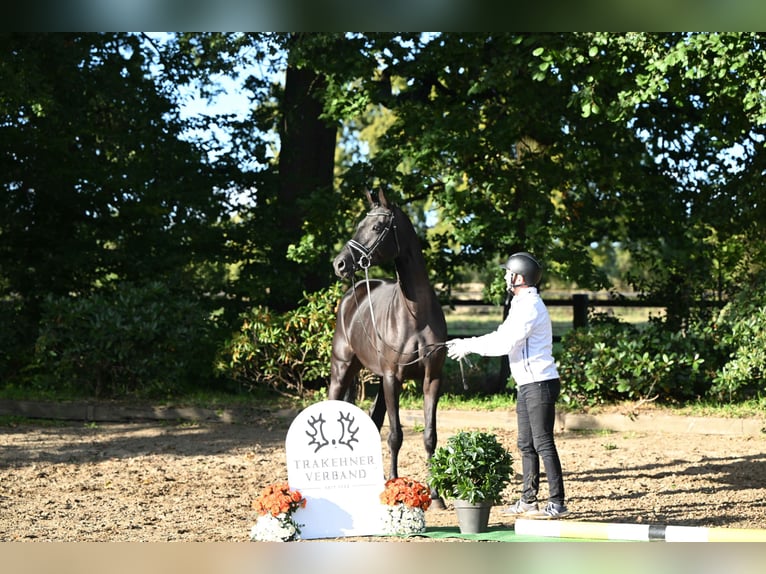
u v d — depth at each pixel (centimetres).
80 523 699
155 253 1627
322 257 1559
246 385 1504
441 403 1364
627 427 1212
